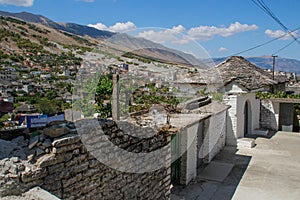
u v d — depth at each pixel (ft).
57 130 11.61
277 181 28.84
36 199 9.23
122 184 15.46
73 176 11.85
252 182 28.55
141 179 17.40
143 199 17.72
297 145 44.55
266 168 33.04
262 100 57.31
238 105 44.91
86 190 12.67
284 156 38.24
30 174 9.87
